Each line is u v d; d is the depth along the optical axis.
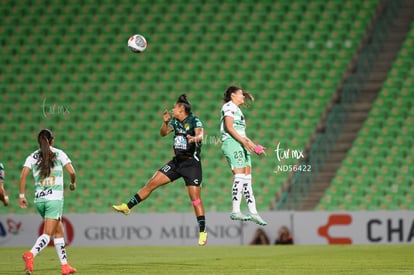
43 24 87.06
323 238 61.25
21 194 35.72
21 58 84.31
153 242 61.94
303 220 61.44
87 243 62.03
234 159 40.28
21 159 76.25
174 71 82.62
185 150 39.84
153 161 75.75
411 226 60.84
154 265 41.66
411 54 82.62
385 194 71.81
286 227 61.41
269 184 72.44
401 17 86.31
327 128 76.56
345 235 61.16
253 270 38.12
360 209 70.50
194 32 85.75
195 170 40.16
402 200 71.38
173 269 39.00
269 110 78.38
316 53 83.31
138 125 78.44
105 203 72.69
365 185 72.19
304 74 81.56
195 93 80.56
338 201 70.94
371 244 60.19
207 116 78.44
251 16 86.69
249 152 40.97
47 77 82.50
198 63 83.12
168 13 87.31
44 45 85.38
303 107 78.69
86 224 62.34
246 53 83.69
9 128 78.56
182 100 40.06
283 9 87.12
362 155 74.19
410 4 87.12
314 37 84.62
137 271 38.03
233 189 40.41
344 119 77.38
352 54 83.25
